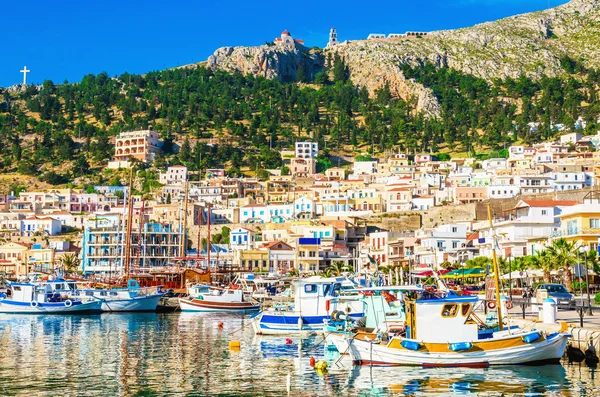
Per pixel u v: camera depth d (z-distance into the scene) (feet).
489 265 404.77
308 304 313.94
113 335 310.86
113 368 217.97
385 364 206.69
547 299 235.20
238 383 193.16
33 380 198.59
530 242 474.90
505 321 243.60
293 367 216.74
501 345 201.87
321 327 308.40
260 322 309.63
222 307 454.81
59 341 288.92
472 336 207.10
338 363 218.79
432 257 575.79
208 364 224.94
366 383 187.93
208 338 296.30
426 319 207.51
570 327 212.84
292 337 297.74
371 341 208.85
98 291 471.21
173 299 488.44
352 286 321.73
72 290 470.80
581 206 417.08
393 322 240.32
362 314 290.35
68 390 185.26
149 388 187.32
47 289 461.37
